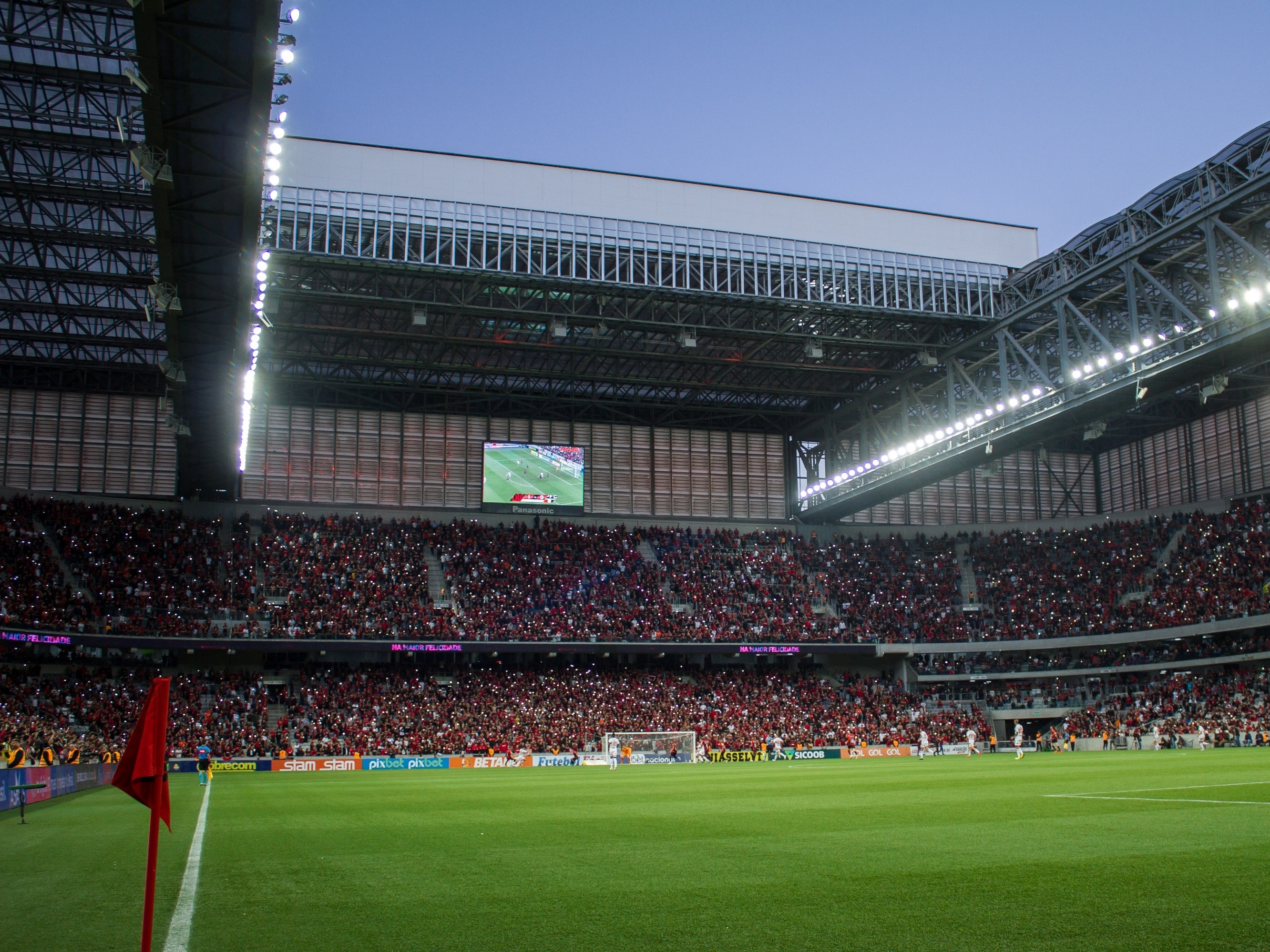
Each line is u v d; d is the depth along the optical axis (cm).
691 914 1045
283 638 6481
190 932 1000
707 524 8394
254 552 7119
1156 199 5022
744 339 6494
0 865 1564
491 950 905
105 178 4978
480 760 6091
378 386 7481
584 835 1842
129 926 1038
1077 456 9119
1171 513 8294
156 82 3181
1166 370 4903
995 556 8606
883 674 8031
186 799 3206
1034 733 7944
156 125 3359
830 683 7812
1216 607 7169
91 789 4019
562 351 6681
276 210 5084
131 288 5775
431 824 2155
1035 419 5678
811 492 8331
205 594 6694
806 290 5956
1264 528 7425
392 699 6631
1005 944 880
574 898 1154
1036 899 1071
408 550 7462
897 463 7375
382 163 5712
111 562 6612
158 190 3600
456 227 5397
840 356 6981
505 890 1224
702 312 6062
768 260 5872
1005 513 9019
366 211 5275
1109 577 8106
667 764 6100
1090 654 7981
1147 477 8756
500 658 7356
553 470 7850
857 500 7712
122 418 7175
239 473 7356
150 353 6838
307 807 2741
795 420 8688
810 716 7194
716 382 7462
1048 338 6338
